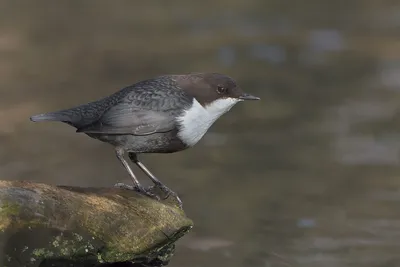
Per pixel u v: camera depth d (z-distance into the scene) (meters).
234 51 22.45
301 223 10.88
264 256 9.65
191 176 12.87
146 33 24.53
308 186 12.44
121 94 7.98
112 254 7.71
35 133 15.05
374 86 18.72
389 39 23.69
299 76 19.83
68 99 17.02
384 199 11.86
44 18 26.33
